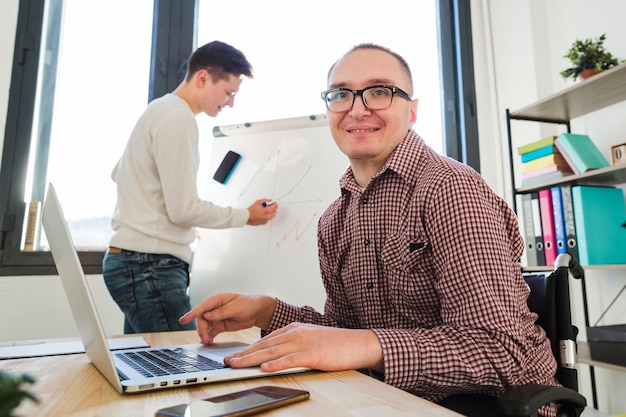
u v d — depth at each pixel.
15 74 1.81
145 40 2.03
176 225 1.41
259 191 1.68
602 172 1.58
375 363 0.56
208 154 1.97
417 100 1.04
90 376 0.53
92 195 1.87
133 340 0.82
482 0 2.56
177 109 1.38
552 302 0.77
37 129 1.85
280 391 0.43
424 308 0.78
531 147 1.92
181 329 1.38
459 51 2.50
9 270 1.72
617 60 1.70
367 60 0.92
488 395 0.69
